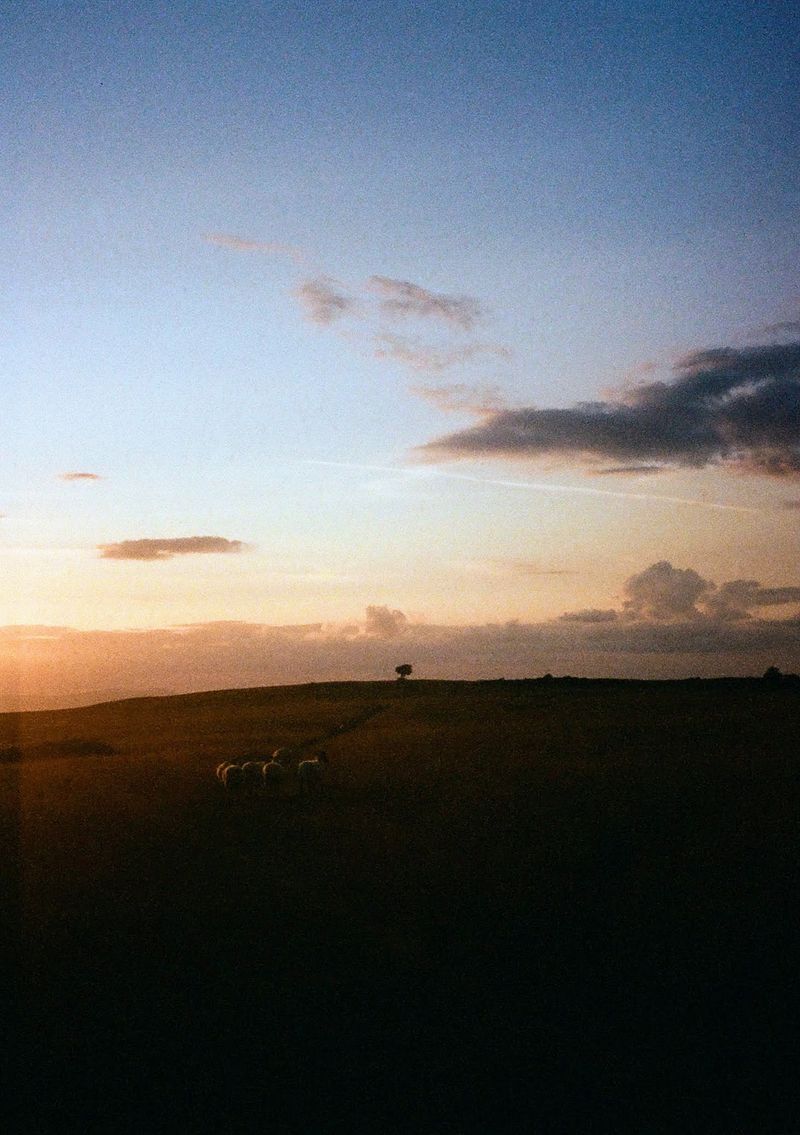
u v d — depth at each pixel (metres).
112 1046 11.58
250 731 69.00
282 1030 11.99
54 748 58.19
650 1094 10.43
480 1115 10.03
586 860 21.19
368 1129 9.77
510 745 51.78
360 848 22.83
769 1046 11.51
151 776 40.47
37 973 14.06
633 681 107.38
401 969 14.07
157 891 18.80
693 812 28.03
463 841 23.55
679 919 16.45
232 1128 9.79
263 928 16.14
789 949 14.80
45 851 23.12
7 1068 11.07
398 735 60.06
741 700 85.00
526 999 12.94
